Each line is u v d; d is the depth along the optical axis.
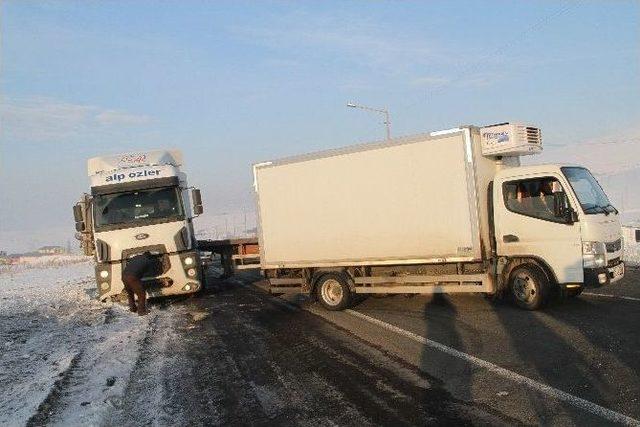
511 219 9.94
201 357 8.27
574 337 7.63
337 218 11.45
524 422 4.93
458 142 10.00
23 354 9.08
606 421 4.82
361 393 6.04
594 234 9.17
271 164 12.34
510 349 7.32
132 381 7.16
